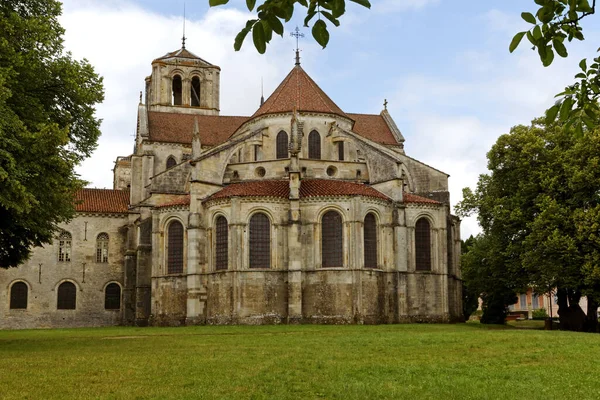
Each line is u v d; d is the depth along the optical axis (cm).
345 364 2422
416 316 6462
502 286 6819
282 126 7256
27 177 3206
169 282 6625
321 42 979
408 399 1689
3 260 3916
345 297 6059
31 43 3731
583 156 5397
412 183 7250
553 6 1012
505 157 6069
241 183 6694
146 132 8481
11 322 7550
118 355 2862
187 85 9781
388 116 9356
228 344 3481
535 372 2195
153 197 7138
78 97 3984
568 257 5250
